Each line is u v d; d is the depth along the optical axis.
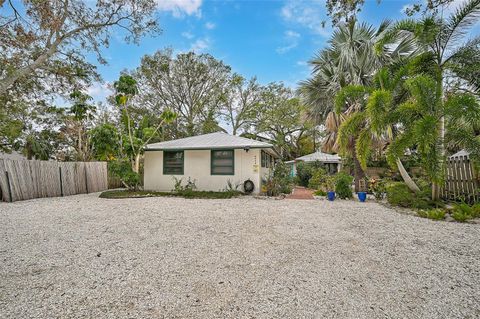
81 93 12.09
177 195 9.81
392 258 3.09
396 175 11.10
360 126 8.23
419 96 6.31
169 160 11.38
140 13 10.54
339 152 9.97
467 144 6.03
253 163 10.45
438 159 6.14
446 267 2.81
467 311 1.95
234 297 2.17
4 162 7.96
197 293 2.24
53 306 2.01
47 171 9.36
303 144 26.47
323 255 3.19
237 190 10.30
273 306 2.03
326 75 10.93
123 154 11.21
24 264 2.88
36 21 8.06
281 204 7.60
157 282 2.45
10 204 7.45
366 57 9.61
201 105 22.25
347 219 5.34
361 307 2.02
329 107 11.17
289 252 3.30
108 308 1.99
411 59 7.46
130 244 3.65
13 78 8.76
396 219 5.31
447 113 6.05
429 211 5.53
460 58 6.72
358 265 2.87
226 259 3.06
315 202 8.05
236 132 24.20
